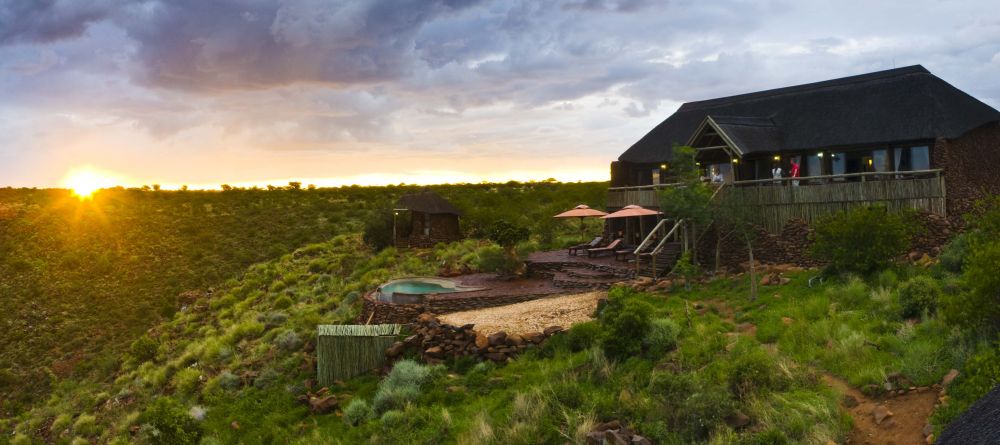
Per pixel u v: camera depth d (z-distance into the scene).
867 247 23.78
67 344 45.44
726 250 30.75
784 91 36.12
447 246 48.75
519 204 74.94
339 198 93.62
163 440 23.08
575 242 44.69
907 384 15.27
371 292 34.84
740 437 14.62
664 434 15.34
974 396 13.41
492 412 19.03
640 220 35.34
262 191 100.31
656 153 37.56
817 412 14.74
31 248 65.81
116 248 66.56
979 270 16.22
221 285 52.94
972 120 28.83
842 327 18.75
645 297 26.39
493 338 23.16
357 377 24.75
